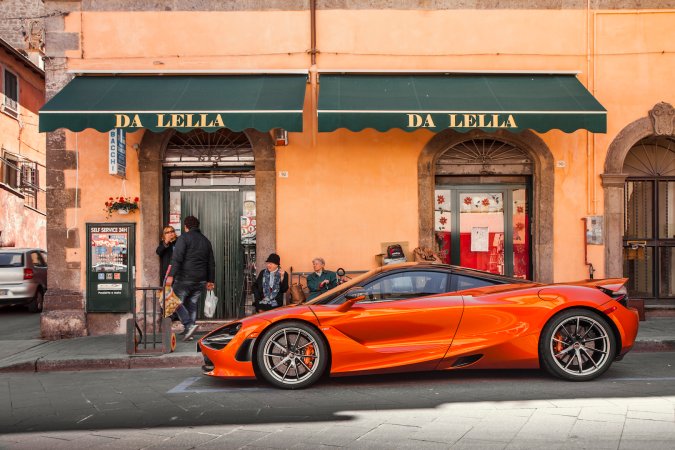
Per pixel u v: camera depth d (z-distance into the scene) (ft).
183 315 30.91
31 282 51.29
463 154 36.04
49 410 19.24
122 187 34.63
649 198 36.88
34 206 79.87
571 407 17.54
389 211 34.96
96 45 34.81
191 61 34.86
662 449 13.82
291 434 15.76
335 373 21.04
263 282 31.55
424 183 34.99
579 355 20.93
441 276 22.09
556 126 30.25
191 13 34.91
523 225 36.45
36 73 81.66
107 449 15.01
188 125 29.63
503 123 30.12
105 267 34.35
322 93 31.99
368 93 32.07
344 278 34.06
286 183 34.86
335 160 34.99
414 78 34.09
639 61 35.29
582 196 35.22
